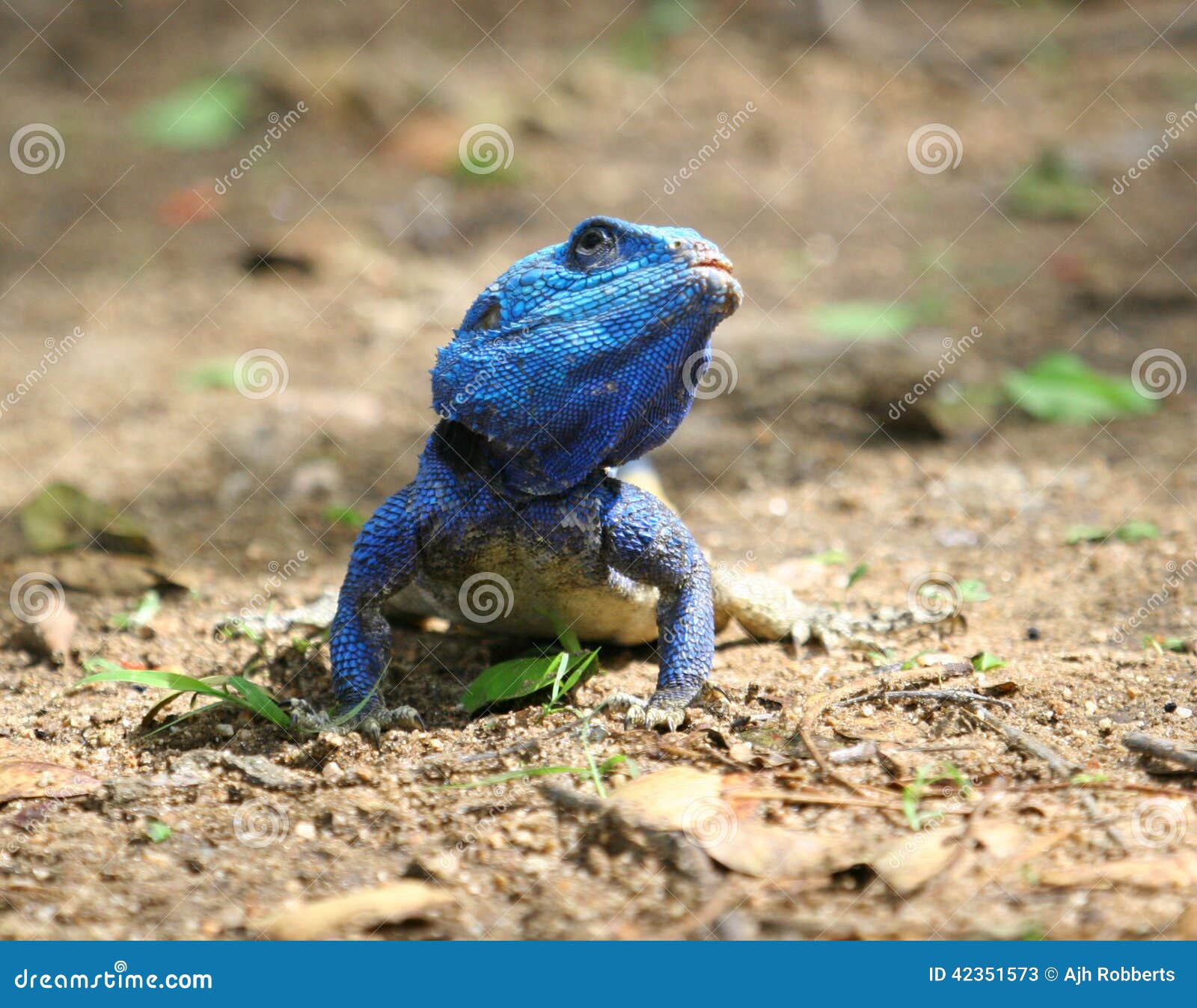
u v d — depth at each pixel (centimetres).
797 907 563
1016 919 546
